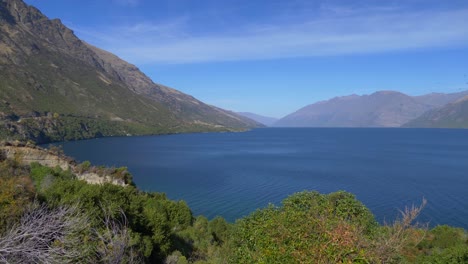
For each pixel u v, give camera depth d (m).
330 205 16.03
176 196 62.84
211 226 36.31
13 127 160.88
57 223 8.80
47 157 48.88
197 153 146.50
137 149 159.50
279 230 11.91
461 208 53.28
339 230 10.39
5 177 17.95
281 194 64.38
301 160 122.00
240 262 13.41
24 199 12.66
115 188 25.30
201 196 62.91
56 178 35.50
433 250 25.84
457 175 87.38
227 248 26.16
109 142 198.88
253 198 61.16
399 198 60.66
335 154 145.50
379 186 72.12
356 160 122.31
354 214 16.44
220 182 76.69
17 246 7.37
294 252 10.21
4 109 181.12
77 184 24.98
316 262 9.62
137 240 19.88
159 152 148.50
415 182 76.88
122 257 9.01
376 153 150.00
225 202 58.47
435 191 66.75
